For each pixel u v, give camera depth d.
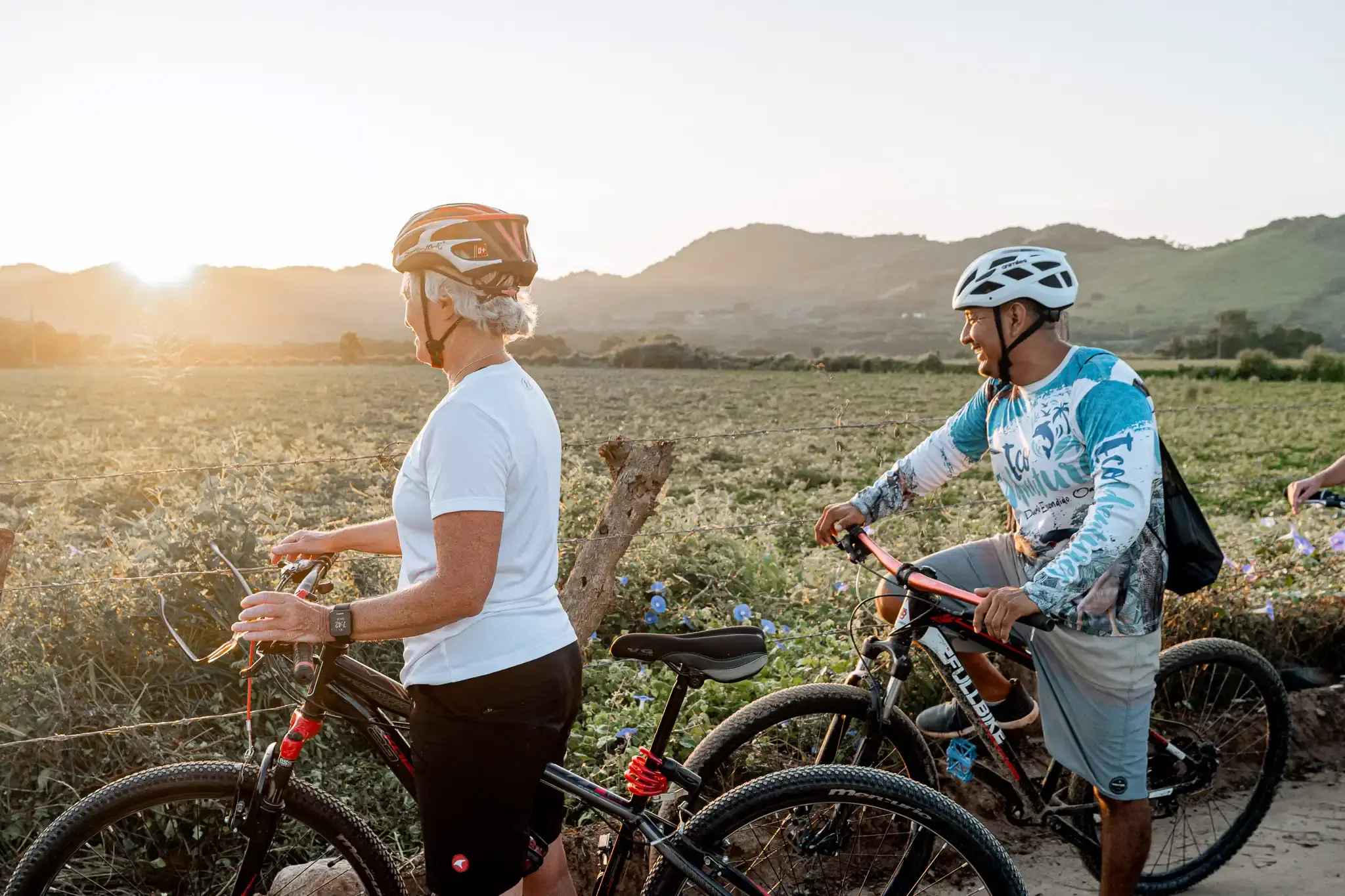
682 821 2.18
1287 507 9.23
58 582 3.88
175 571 3.83
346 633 1.83
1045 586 2.30
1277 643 4.38
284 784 2.07
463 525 1.78
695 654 2.11
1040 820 2.81
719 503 7.79
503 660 1.89
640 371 70.56
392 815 3.34
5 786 3.19
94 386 44.78
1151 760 2.96
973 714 2.69
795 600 5.25
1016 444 2.61
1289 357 127.19
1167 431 20.25
